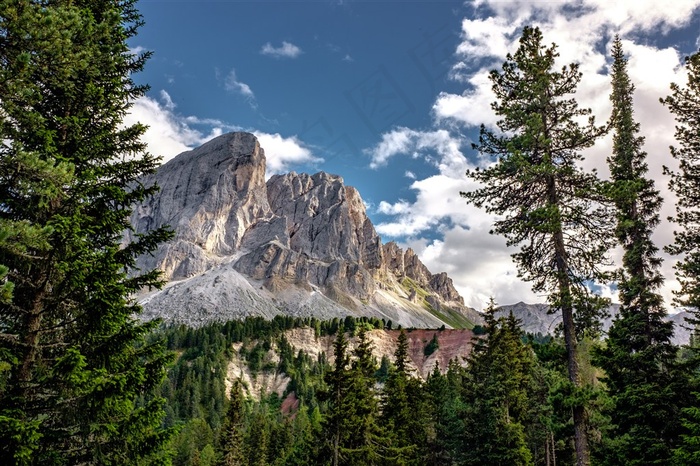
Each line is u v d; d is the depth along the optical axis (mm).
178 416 125562
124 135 14266
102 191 12953
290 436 83062
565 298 18078
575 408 17766
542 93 20172
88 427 11359
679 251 23125
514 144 19953
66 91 12961
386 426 39688
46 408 11398
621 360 23125
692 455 17641
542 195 20484
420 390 45406
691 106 23359
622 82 26859
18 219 12102
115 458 11812
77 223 11594
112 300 11742
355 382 34844
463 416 36344
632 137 26203
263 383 175125
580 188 19328
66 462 11711
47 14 9992
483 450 33688
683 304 22266
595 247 18969
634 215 24938
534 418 38656
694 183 23047
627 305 24312
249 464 71438
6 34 9969
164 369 12609
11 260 11398
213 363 168500
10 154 10047
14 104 10594
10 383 11211
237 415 49812
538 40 20812
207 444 92125
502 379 34406
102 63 13078
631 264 24672
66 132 13570
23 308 11977
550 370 36281
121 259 13281
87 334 11781
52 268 11758
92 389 10922
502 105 20859
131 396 11742
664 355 22859
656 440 21188
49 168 9961
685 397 21641
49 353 12211
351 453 33438
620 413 22531
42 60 10758
